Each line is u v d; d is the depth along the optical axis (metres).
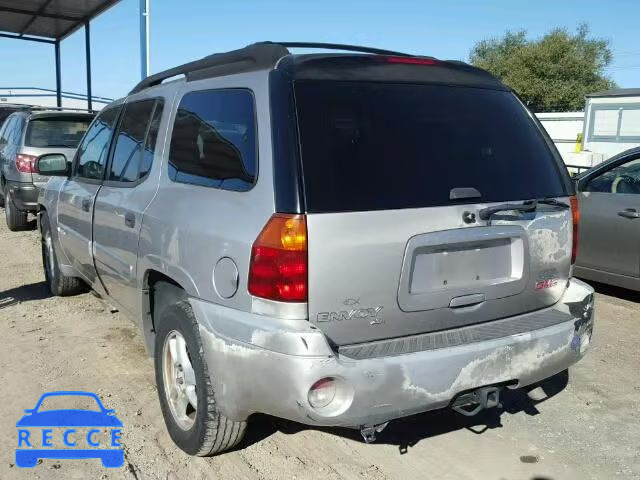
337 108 2.88
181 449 3.42
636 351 4.93
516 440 3.62
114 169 4.37
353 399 2.63
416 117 3.06
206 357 2.94
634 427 3.76
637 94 20.55
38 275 7.22
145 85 4.34
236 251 2.78
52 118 9.82
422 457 3.43
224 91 3.20
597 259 6.22
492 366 2.89
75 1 14.30
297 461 3.36
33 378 4.34
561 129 28.23
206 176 3.21
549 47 48.25
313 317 2.67
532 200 3.22
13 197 9.61
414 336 2.92
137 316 3.94
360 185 2.77
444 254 2.94
